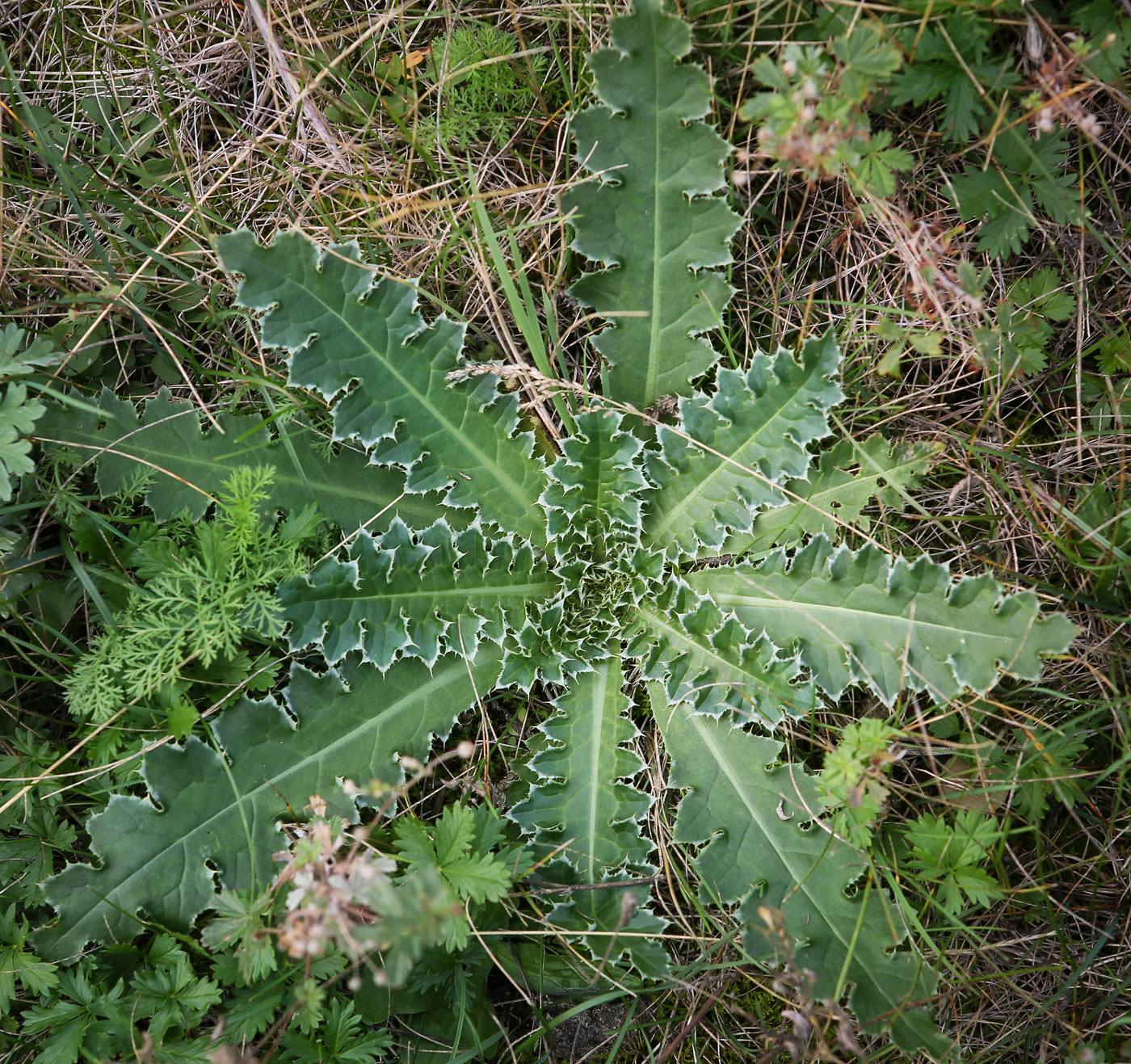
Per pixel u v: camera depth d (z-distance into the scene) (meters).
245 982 0.42
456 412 0.49
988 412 0.49
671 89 0.47
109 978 0.46
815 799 0.48
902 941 0.47
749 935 0.47
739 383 0.48
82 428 0.48
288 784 0.47
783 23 0.49
